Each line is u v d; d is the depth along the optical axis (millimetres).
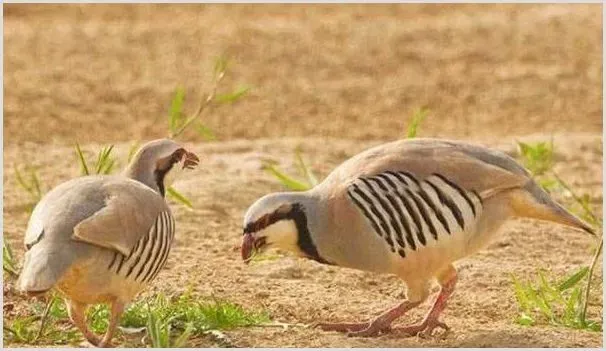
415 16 30328
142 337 11641
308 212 12008
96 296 10820
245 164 18516
